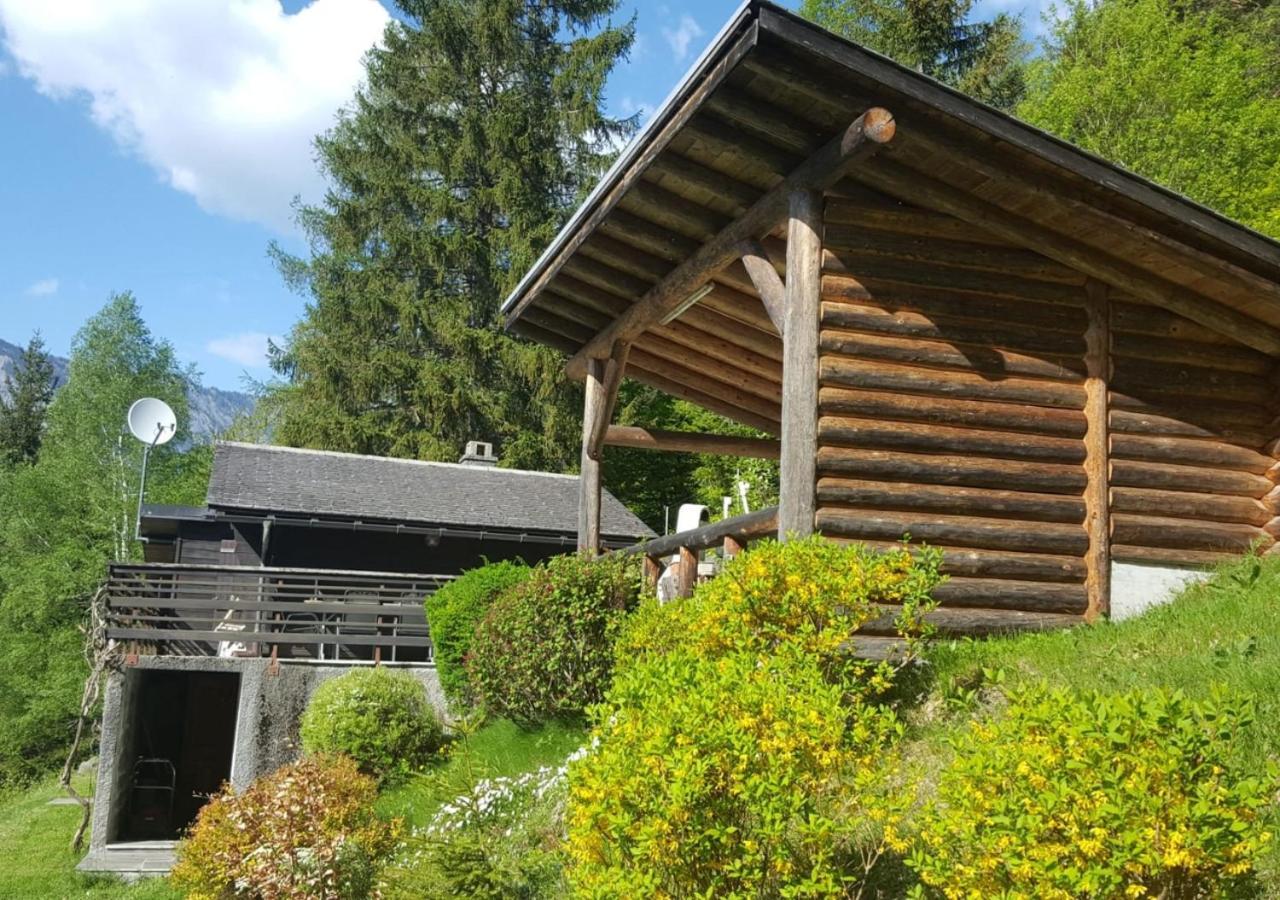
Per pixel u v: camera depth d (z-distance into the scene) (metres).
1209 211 8.30
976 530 8.48
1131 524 8.99
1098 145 23.19
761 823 4.57
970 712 6.73
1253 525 9.35
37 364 53.28
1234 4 26.86
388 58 34.69
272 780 10.37
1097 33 24.92
